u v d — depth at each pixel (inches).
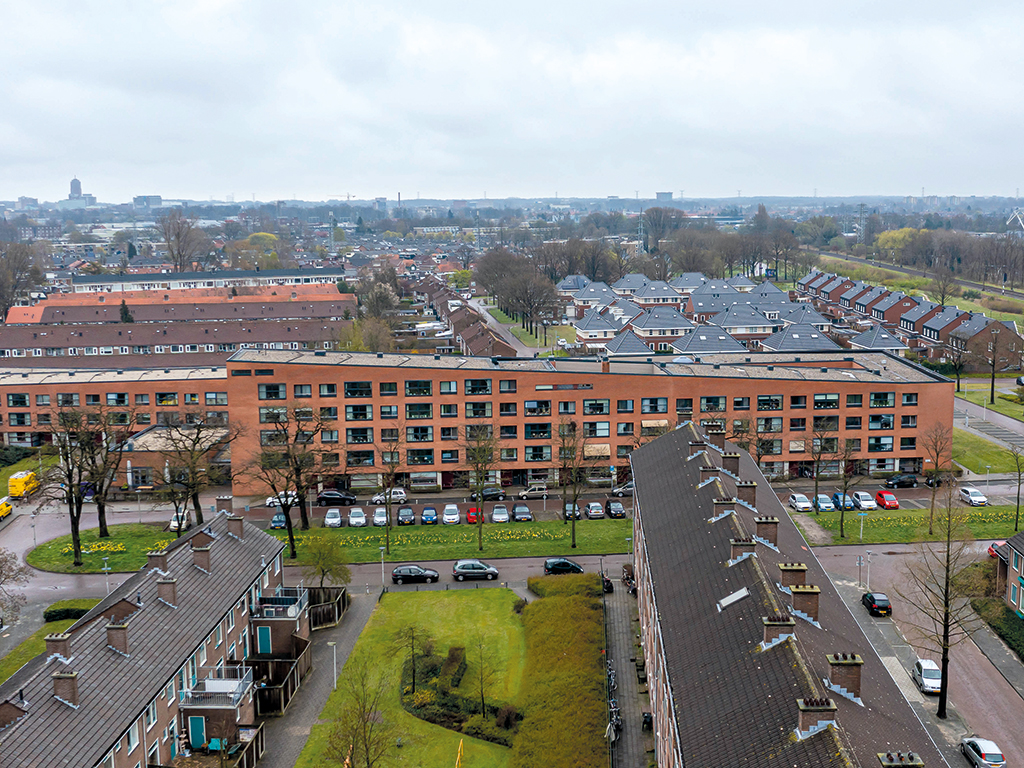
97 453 4916.3
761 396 5447.8
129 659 2450.8
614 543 4421.8
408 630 3270.2
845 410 5457.7
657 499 3253.0
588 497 5265.8
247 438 5251.0
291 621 3233.3
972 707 2903.5
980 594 3710.6
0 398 6023.6
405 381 5290.4
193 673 2731.3
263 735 2805.1
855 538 4426.7
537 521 4820.4
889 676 2103.8
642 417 5447.8
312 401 5255.9
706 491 2974.9
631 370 5561.0
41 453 5502.0
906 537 4434.1
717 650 2054.6
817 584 2508.6
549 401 5383.9
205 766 2544.3
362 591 3941.9
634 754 2642.7
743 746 1686.8
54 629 3580.2
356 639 3481.8
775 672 1829.5
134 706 2319.1
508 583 4015.8
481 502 4542.3
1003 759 2551.7
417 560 4271.7
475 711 2960.1
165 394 6008.9
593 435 5438.0
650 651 2903.5
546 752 2650.1
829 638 2087.8
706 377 5418.3
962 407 7224.4
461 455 5398.6
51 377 6210.6
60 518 4968.0
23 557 4343.0
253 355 5472.4
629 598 3779.5
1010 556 3572.8
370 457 5354.3
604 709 2847.0
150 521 4913.9
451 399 5334.6
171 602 2746.1
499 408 5369.1
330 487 5374.0
